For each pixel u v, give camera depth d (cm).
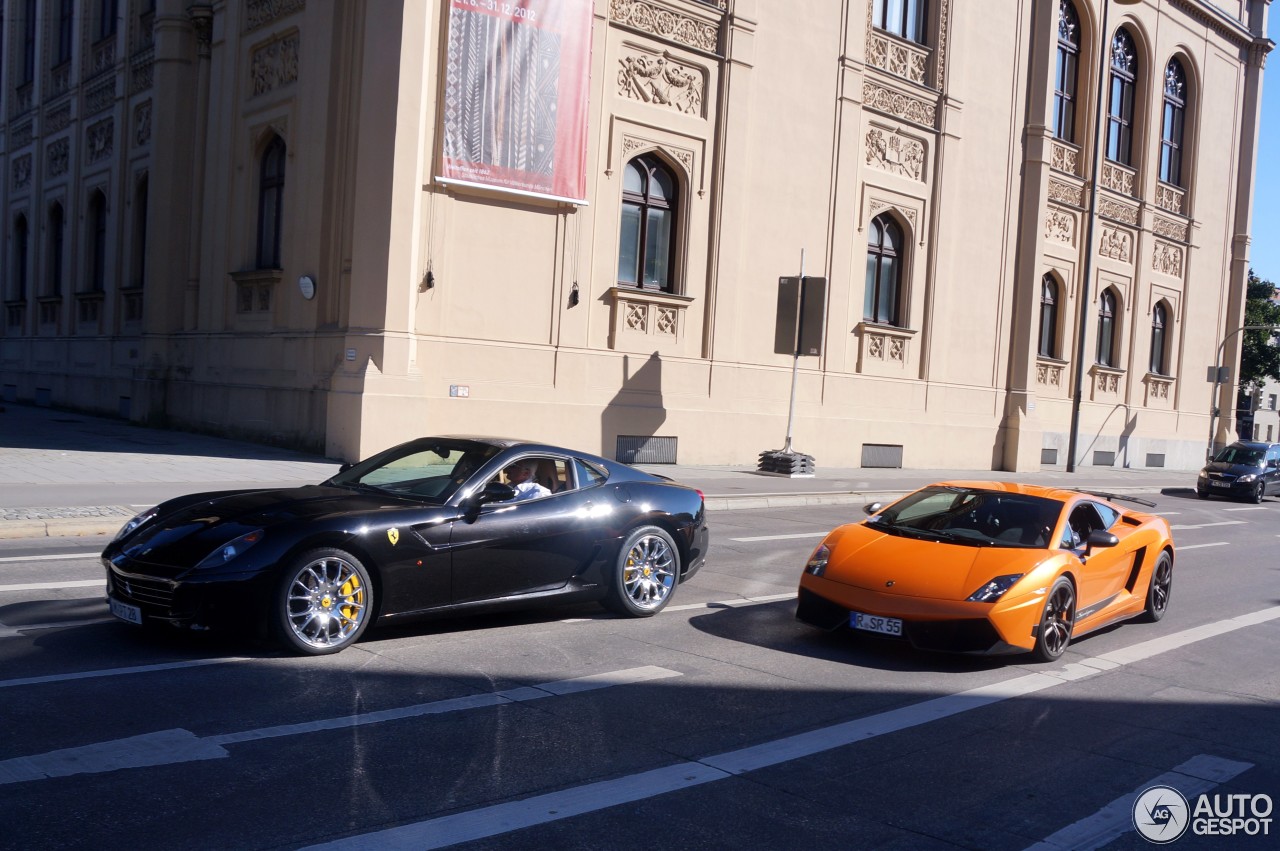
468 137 1838
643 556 848
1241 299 4097
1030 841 445
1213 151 3909
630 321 2123
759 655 752
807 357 2467
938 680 711
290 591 642
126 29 2664
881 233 2681
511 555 749
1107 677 752
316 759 483
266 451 1898
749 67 2284
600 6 2016
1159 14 3559
